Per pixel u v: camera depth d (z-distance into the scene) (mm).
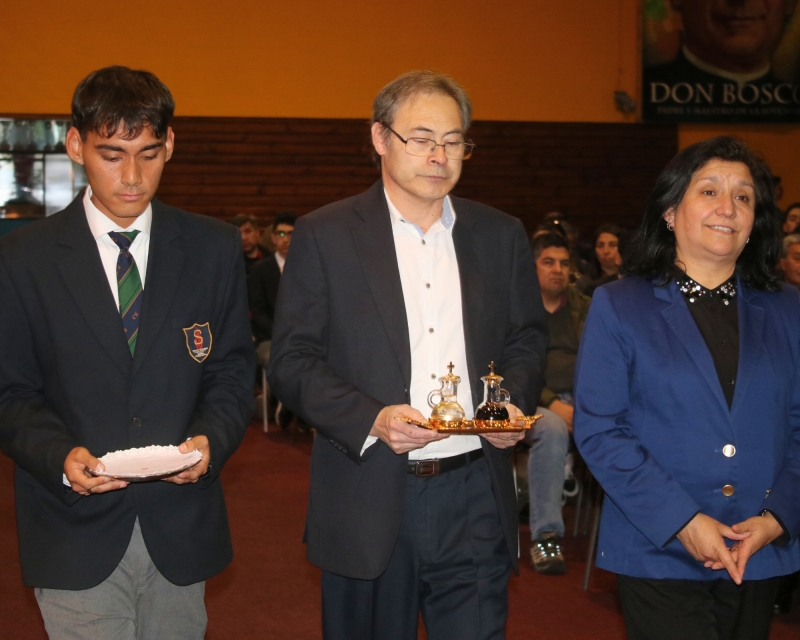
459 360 2371
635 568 2230
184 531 2219
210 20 10758
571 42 11492
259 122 10977
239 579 4316
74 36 10438
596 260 7555
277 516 5336
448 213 2467
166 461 2018
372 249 2361
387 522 2275
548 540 4438
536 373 2449
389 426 2127
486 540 2373
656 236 2346
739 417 2199
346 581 2379
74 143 2160
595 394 2291
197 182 10922
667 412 2221
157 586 2248
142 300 2199
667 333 2254
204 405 2322
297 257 2396
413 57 11188
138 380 2166
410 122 2279
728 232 2213
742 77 11672
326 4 10961
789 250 5387
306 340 2357
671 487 2145
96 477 1969
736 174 2230
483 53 11328
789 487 2176
